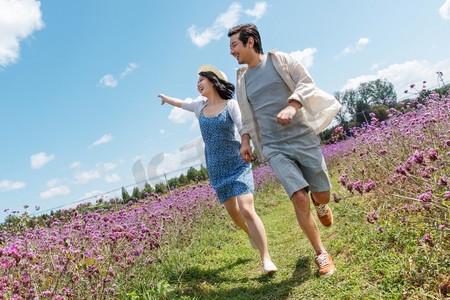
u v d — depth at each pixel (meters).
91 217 4.36
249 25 2.88
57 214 5.39
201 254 4.12
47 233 4.09
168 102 3.92
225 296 2.78
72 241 3.41
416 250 2.17
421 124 3.96
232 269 3.44
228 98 3.46
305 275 2.74
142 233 3.54
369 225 3.00
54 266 2.82
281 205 6.96
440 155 2.79
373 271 2.23
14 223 5.02
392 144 3.99
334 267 2.52
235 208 3.45
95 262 2.87
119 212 4.91
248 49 2.84
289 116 2.46
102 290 2.58
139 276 3.24
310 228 2.59
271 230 4.75
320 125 2.83
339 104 2.82
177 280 3.27
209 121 3.31
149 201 5.87
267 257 2.98
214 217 5.89
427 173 2.53
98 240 3.44
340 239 3.18
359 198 4.12
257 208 7.00
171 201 5.86
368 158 4.08
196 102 3.69
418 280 1.93
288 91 2.79
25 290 2.48
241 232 5.09
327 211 3.40
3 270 2.66
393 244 2.52
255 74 2.88
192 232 4.90
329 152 9.70
